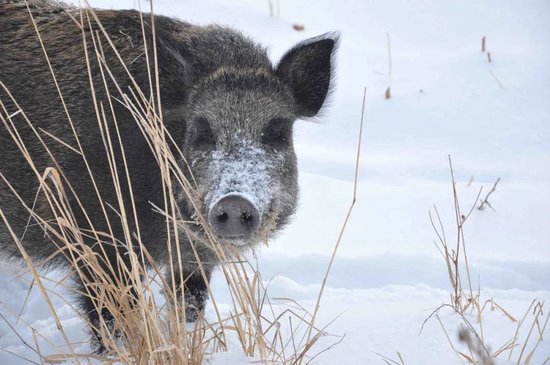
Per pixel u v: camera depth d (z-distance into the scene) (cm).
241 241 1386
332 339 1427
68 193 1617
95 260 1327
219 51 1662
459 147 2756
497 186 2516
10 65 1705
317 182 2494
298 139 2792
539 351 1349
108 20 1698
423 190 2478
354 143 2783
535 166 2645
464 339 1223
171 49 1609
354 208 2373
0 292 1883
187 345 1271
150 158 1598
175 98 1614
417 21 3559
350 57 3272
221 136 1511
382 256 2073
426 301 1725
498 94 3050
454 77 3164
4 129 1670
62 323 1711
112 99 1622
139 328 1262
